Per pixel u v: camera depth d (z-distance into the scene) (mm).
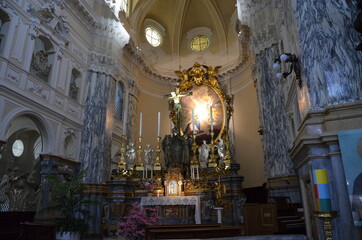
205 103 16719
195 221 10070
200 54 19031
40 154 9906
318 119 4809
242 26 13133
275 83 10109
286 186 8891
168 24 19391
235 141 16047
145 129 16688
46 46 10719
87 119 12070
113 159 13500
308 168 5277
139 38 17469
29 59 9430
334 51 5059
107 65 13125
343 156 4316
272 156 9641
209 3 18094
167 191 11172
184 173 12820
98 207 10945
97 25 13211
